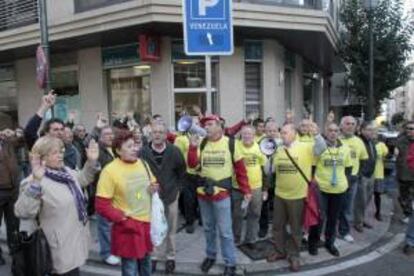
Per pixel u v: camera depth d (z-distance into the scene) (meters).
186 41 6.77
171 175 7.13
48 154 4.75
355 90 18.89
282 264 7.53
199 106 13.35
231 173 7.03
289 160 7.32
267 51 14.05
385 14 17.86
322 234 8.69
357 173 8.86
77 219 4.86
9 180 7.66
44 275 4.66
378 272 7.29
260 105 14.15
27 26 13.95
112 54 13.89
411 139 9.69
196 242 8.59
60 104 15.34
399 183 10.05
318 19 13.32
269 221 9.31
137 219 5.39
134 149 5.42
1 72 17.42
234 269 7.00
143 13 11.38
